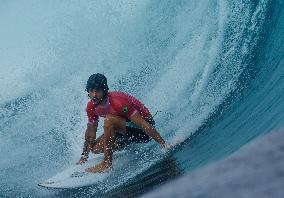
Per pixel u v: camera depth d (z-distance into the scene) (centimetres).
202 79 1778
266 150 179
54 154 1748
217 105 1558
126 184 1310
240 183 168
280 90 1348
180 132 1493
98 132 1775
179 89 1808
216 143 1283
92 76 1434
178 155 1344
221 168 179
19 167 1683
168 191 177
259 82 1514
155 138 1431
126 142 1510
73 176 1464
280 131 186
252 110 1342
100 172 1434
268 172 169
